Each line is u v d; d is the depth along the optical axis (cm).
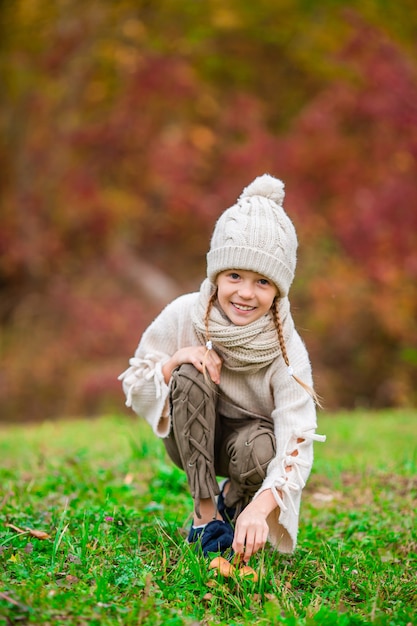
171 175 1299
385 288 1247
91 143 1324
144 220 1402
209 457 338
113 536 356
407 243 1192
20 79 1392
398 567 347
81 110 1352
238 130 1355
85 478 488
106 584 293
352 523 412
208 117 1398
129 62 1323
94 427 826
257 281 330
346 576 329
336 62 1252
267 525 314
